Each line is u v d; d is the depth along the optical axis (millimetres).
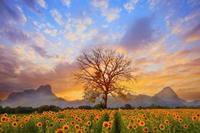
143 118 16828
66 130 11391
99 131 13703
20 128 13336
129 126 13070
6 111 32656
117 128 16422
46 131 12828
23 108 34531
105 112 25547
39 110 34875
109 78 57844
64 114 22375
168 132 12898
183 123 14617
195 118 14695
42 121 16016
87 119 17984
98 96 56688
